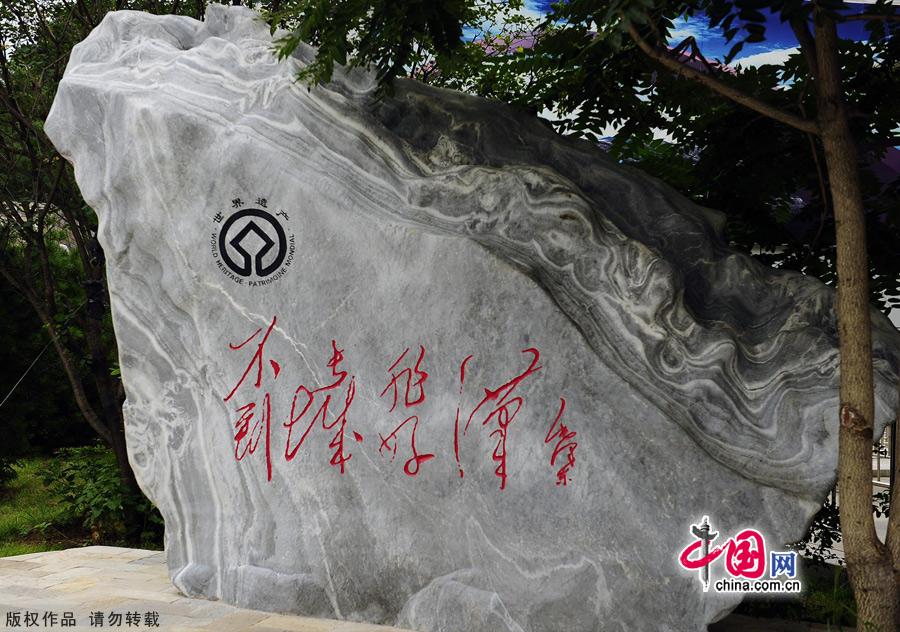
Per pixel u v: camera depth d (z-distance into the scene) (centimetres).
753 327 478
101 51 567
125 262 551
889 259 561
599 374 461
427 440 487
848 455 411
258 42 544
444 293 484
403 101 539
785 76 566
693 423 458
